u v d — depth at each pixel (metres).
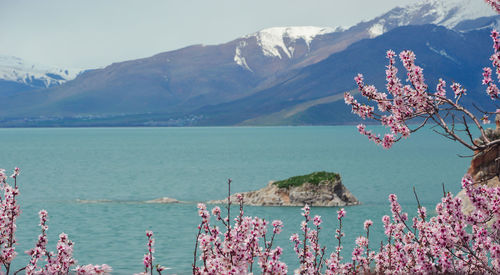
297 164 104.19
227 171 90.12
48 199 53.78
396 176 77.69
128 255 27.11
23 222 37.09
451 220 10.82
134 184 70.50
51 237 31.44
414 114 10.94
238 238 10.55
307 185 46.78
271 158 122.06
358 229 32.88
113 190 63.53
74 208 44.97
